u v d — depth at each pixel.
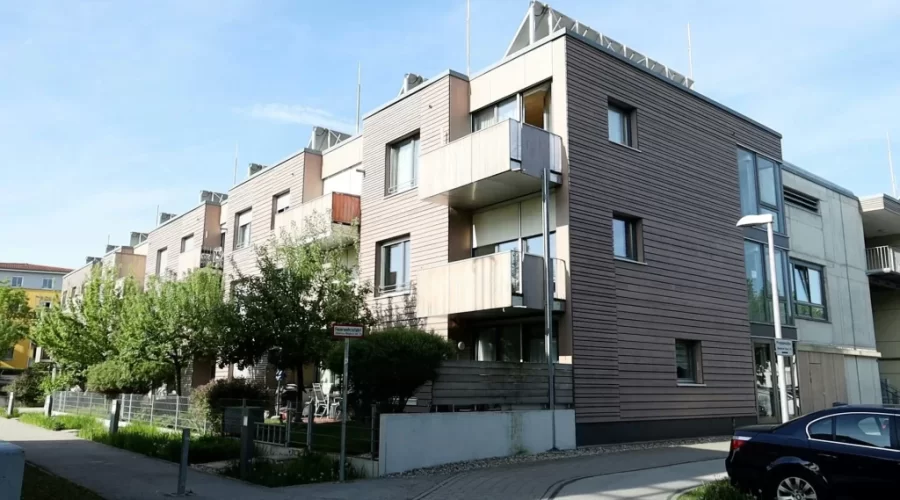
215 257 31.02
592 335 16.16
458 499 9.71
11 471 6.35
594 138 17.14
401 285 19.86
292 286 18.31
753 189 21.98
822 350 23.78
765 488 8.67
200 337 22.31
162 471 13.10
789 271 23.00
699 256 19.36
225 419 16.80
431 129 19.19
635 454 14.34
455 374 13.65
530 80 17.58
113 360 25.45
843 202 27.39
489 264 16.03
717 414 18.89
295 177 25.59
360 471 11.99
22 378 38.91
